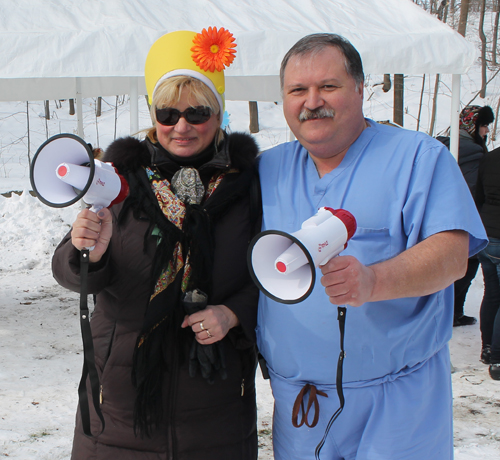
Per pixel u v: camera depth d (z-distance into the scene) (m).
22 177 12.57
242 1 4.34
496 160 3.66
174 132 1.59
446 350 1.65
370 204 1.49
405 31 4.25
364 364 1.50
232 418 1.61
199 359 1.53
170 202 1.58
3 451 2.59
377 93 19.92
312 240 1.09
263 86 7.49
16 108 22.55
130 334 1.57
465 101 17.89
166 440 1.54
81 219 1.35
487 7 21.61
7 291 5.52
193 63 1.59
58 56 3.54
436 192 1.44
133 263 1.56
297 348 1.55
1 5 3.65
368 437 1.52
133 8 3.86
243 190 1.65
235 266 1.62
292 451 1.63
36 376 3.46
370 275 1.22
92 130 19.23
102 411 1.58
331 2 4.56
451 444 1.67
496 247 3.61
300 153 1.66
